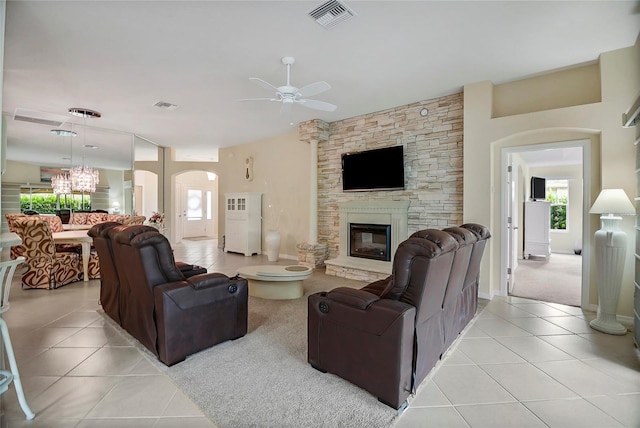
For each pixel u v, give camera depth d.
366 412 1.83
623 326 3.04
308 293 4.24
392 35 2.94
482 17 2.67
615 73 3.27
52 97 4.50
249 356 2.49
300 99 3.53
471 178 4.16
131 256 2.44
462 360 2.46
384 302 1.94
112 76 3.81
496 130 3.96
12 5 2.45
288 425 1.73
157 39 2.99
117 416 1.79
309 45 3.12
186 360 2.43
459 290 2.66
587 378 2.21
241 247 7.57
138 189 10.39
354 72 3.75
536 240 7.16
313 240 6.06
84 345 2.68
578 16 2.66
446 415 1.82
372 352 1.94
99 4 2.45
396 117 5.09
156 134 6.93
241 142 7.82
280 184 7.10
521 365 2.39
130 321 2.75
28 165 6.04
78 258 4.80
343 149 5.82
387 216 5.09
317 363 2.27
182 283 2.44
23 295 4.09
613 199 2.99
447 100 4.57
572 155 7.00
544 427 1.72
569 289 4.54
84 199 6.64
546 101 3.84
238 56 3.33
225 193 8.04
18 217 4.66
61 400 1.93
